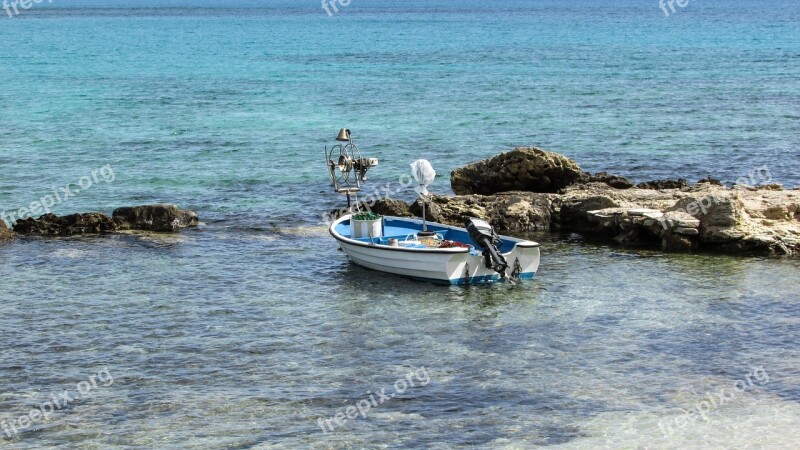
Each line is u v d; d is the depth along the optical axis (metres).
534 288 27.02
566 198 34.09
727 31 179.00
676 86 84.88
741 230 30.25
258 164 47.44
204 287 27.31
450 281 27.16
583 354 22.09
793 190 34.47
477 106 71.25
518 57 119.19
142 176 44.25
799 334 23.22
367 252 28.47
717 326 23.80
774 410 19.14
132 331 23.72
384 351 22.39
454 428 18.42
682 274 28.03
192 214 34.59
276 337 23.34
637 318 24.44
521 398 19.77
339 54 124.56
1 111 66.81
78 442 17.88
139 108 69.81
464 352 22.30
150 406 19.41
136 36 169.00
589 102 73.56
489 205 34.12
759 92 79.62
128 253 30.67
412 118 64.69
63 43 146.00
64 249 30.94
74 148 51.97
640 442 17.84
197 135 57.19
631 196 33.88
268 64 108.94
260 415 19.03
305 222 35.31
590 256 30.14
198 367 21.45
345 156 31.69
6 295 26.33
